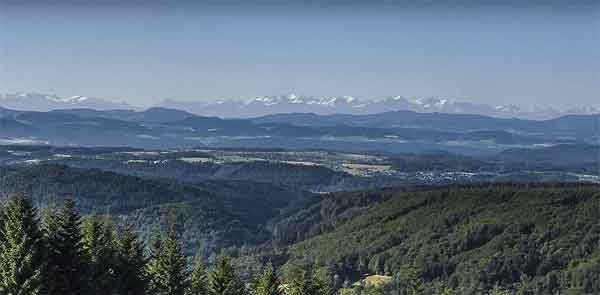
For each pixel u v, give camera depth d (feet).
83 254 231.09
